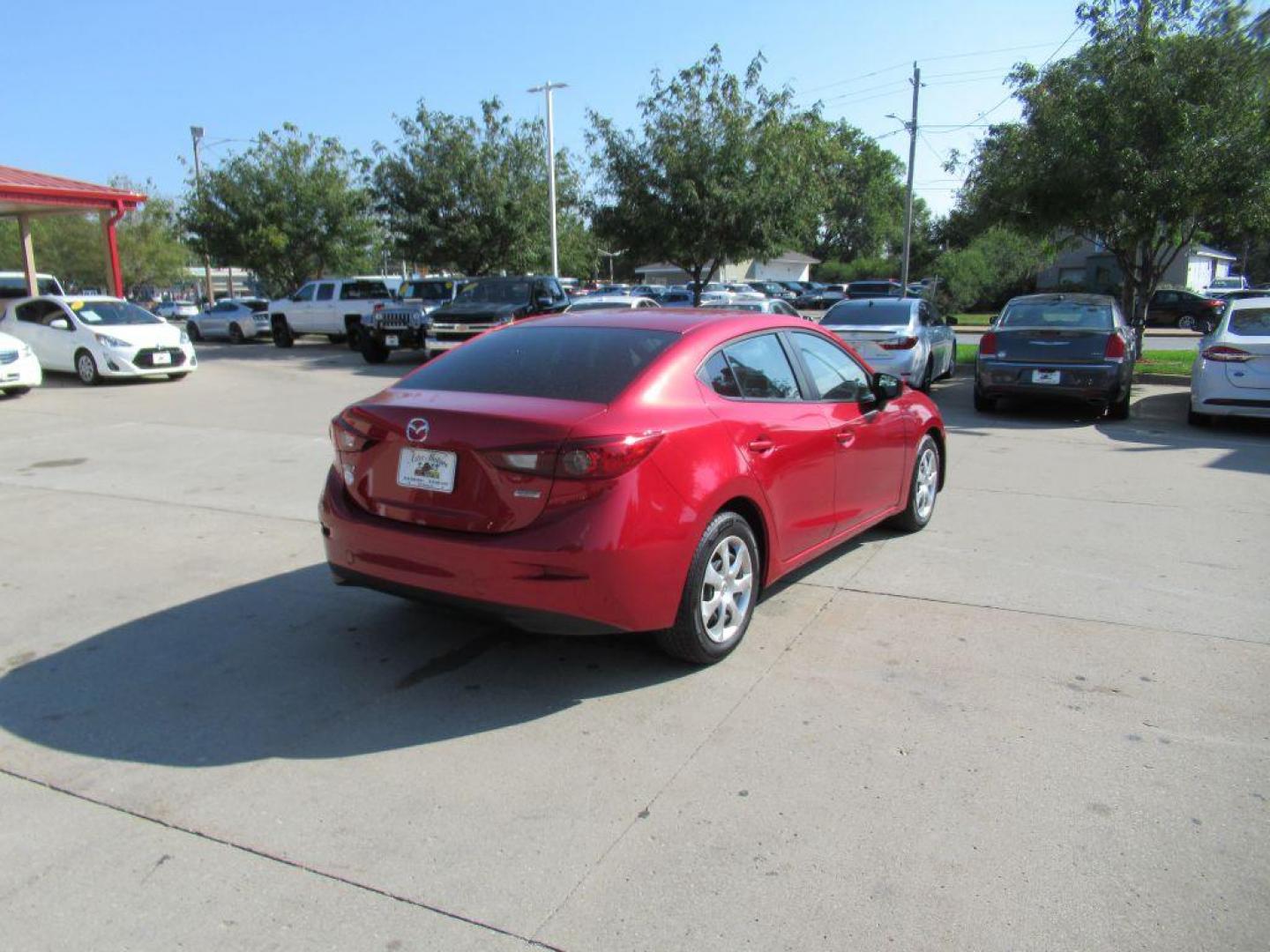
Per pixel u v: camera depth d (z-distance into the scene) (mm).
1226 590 5152
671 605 3836
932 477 6531
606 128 19453
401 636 4621
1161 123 13852
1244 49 13719
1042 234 16219
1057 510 6957
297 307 25375
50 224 58406
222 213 29031
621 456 3598
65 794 3242
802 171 19422
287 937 2547
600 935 2543
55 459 9188
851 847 2908
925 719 3709
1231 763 3363
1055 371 11102
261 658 4379
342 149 30156
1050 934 2527
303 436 10414
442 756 3482
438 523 3797
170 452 9492
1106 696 3885
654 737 3604
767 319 4898
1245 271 58594
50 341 16234
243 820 3090
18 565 5781
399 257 28391
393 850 2924
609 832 3006
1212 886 2717
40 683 4113
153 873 2820
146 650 4473
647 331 4414
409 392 4180
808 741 3553
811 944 2500
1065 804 3121
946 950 2475
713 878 2775
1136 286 16281
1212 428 10828
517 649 4457
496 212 25141
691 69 18859
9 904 2686
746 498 4242
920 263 61438
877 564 5648
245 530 6539
